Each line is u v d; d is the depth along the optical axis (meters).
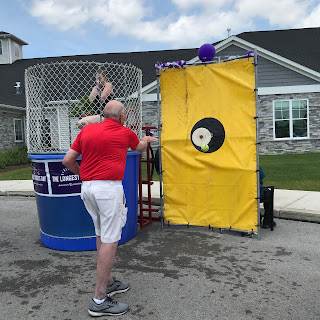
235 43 16.47
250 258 4.46
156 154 6.32
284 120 16.56
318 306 3.22
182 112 5.70
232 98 5.30
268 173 10.52
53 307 3.35
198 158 5.60
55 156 4.68
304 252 4.61
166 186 5.91
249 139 5.22
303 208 6.28
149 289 3.65
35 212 7.51
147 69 20.16
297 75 16.17
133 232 5.45
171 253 4.73
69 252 4.92
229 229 5.48
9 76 23.50
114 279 3.61
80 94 5.00
